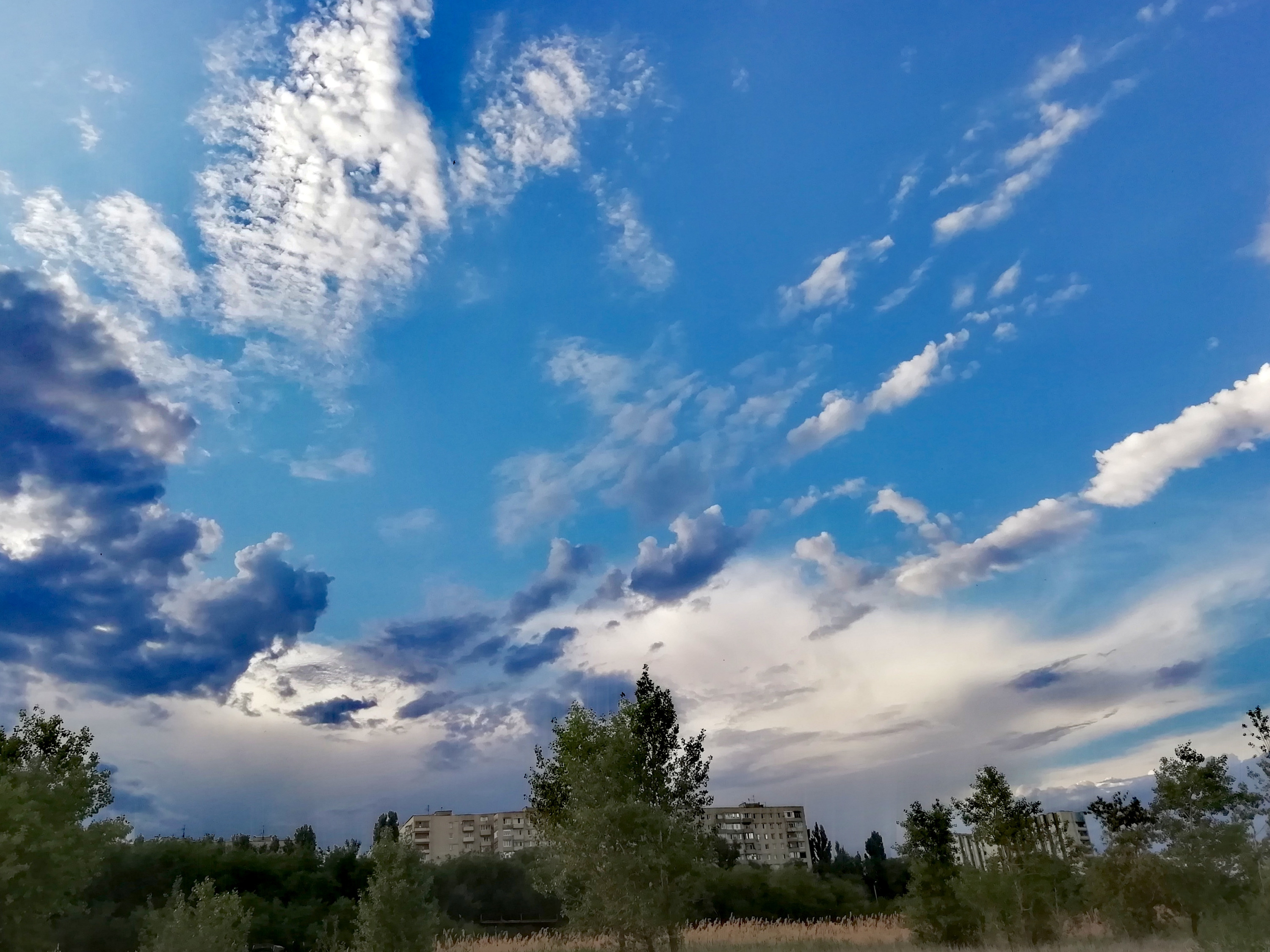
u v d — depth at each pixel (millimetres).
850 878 96062
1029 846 34688
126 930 48500
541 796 26969
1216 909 27156
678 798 25172
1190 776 30391
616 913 22516
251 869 62156
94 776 25562
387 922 27828
